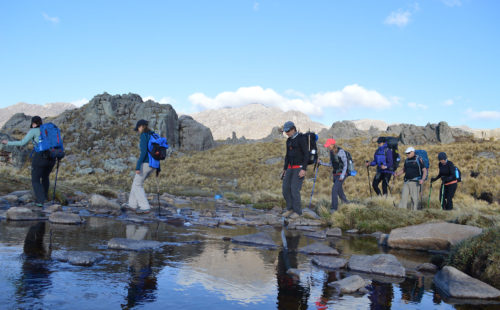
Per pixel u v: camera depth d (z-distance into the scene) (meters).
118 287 2.86
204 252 4.59
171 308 2.49
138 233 5.79
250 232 6.89
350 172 10.42
